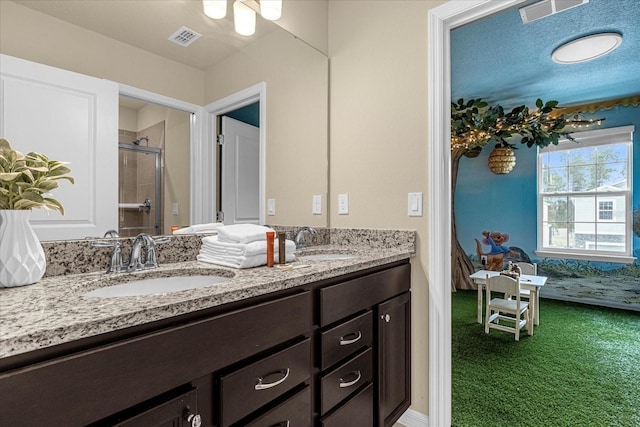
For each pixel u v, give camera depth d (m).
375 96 1.77
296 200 1.85
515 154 4.70
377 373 1.36
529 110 4.20
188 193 1.42
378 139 1.75
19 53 0.98
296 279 0.99
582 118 4.20
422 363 1.59
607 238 4.13
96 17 1.15
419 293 1.61
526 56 2.87
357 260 1.29
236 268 1.13
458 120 4.39
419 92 1.61
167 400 0.68
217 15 1.52
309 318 1.05
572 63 3.00
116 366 0.61
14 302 0.70
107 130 1.17
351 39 1.89
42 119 1.02
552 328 3.29
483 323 3.44
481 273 3.62
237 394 0.82
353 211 1.85
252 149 1.67
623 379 2.20
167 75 1.35
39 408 0.52
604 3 2.15
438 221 1.54
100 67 1.16
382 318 1.38
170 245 1.28
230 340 0.80
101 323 0.59
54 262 1.00
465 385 2.12
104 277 0.99
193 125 1.44
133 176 1.23
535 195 4.56
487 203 4.89
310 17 1.92
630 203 3.97
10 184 0.83
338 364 1.16
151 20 1.30
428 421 1.57
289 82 1.81
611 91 3.72
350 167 1.87
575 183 4.34
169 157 1.35
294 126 1.84
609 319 3.58
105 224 1.15
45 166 0.91
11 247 0.84
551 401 1.92
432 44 1.57
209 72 1.50
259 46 1.68
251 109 1.67
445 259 1.56
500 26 2.43
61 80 1.07
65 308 0.66
